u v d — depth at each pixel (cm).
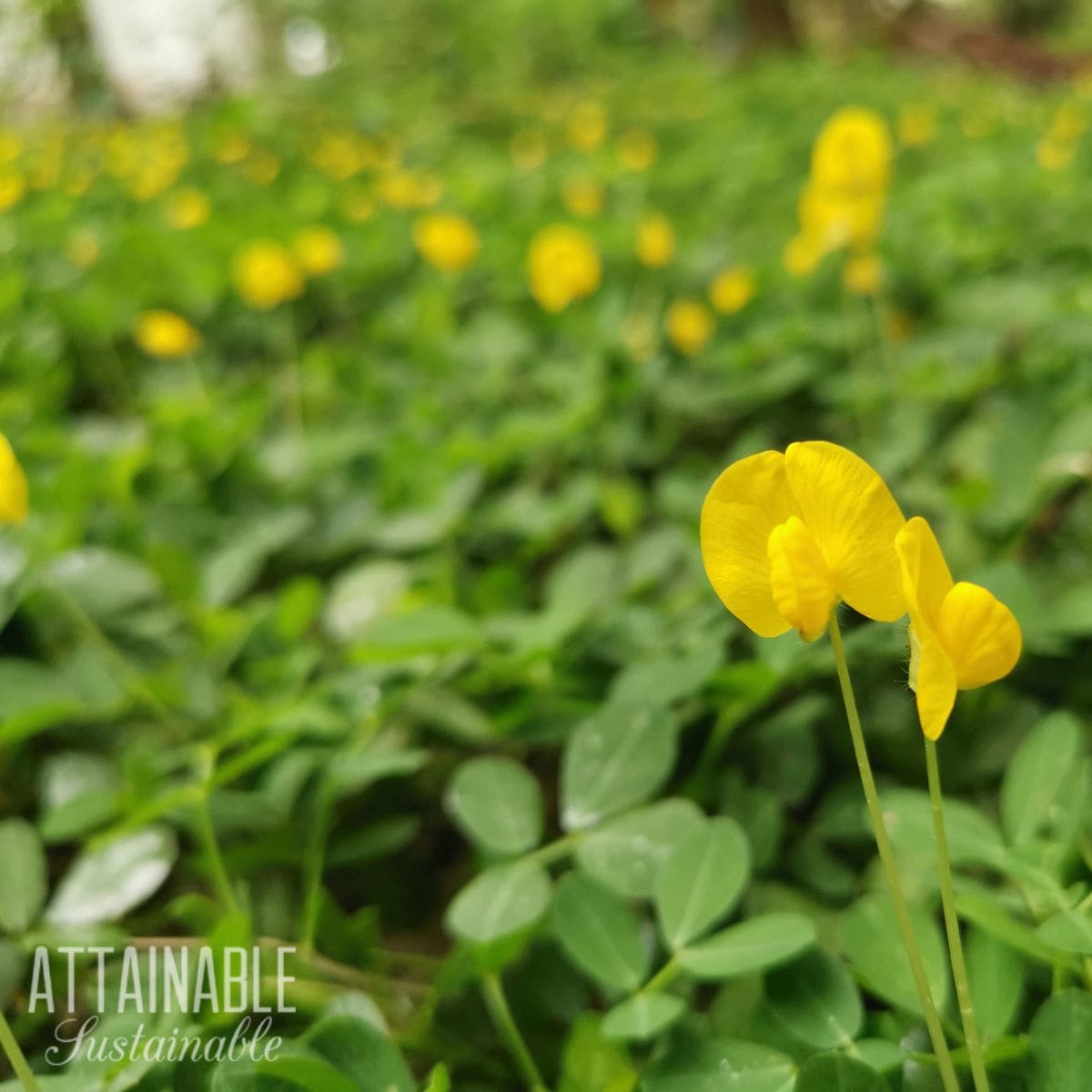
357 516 33
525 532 31
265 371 53
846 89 137
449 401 44
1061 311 39
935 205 63
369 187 88
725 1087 15
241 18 176
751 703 21
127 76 155
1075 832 17
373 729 22
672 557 27
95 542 33
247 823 21
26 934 19
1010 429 27
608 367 43
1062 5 286
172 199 84
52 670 24
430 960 20
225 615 27
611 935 17
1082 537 28
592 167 88
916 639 12
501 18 185
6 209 79
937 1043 13
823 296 50
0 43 142
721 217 73
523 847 18
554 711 23
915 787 22
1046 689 24
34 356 46
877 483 13
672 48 208
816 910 19
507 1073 18
